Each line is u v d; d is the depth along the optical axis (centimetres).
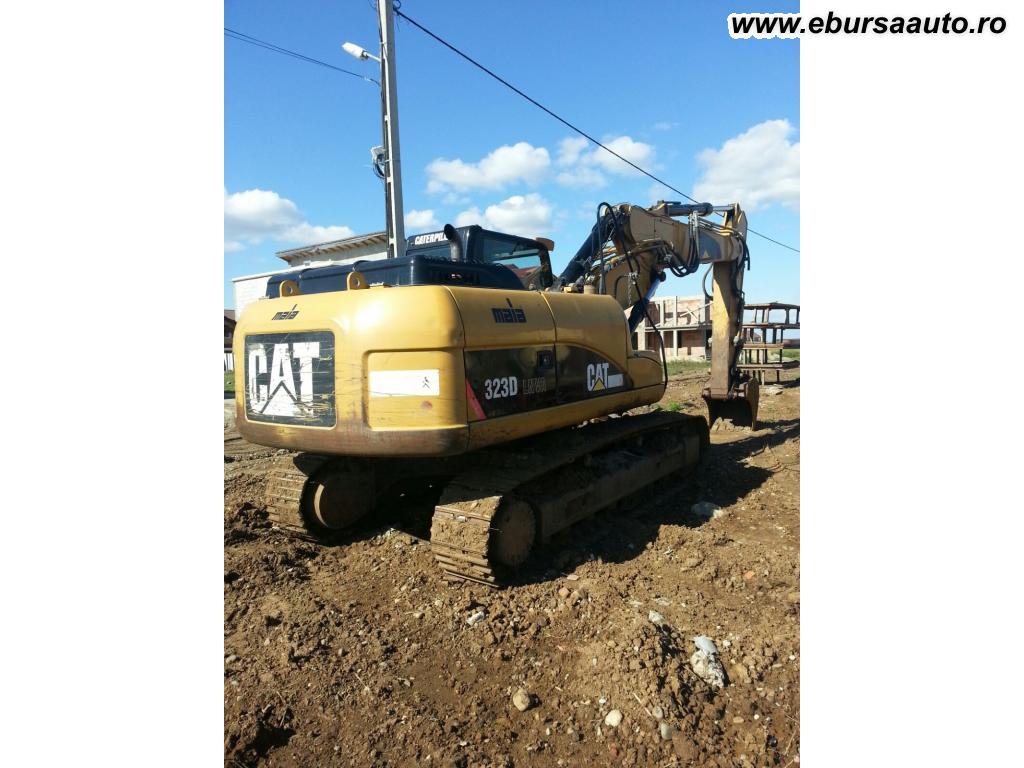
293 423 464
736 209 934
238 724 309
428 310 427
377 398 430
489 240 605
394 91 1099
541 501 502
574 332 551
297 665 364
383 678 354
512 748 306
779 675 356
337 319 439
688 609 429
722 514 630
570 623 414
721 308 941
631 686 336
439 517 463
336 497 540
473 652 384
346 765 294
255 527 577
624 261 743
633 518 621
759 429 1061
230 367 2873
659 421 699
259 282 3200
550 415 517
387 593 461
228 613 422
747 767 289
